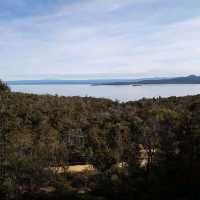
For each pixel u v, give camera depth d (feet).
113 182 86.63
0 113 114.52
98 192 87.35
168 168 77.25
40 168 86.22
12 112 124.16
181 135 79.41
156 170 77.92
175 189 72.95
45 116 138.41
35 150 94.17
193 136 77.46
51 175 88.53
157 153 80.53
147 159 83.97
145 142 85.15
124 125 129.70
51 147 103.35
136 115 153.89
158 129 86.17
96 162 104.88
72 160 115.55
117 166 100.37
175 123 85.10
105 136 119.55
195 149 76.33
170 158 78.28
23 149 90.94
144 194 75.77
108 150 106.42
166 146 79.66
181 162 75.66
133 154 86.43
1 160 82.89
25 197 82.07
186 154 76.28
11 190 80.53
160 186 74.64
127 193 80.12
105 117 151.84
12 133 100.73
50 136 118.01
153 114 141.79
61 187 85.87
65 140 120.88
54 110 149.18
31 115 131.03
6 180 81.25
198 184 71.87
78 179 95.45
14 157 84.12
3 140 89.35
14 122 114.73
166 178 76.33
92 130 125.39
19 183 83.41
